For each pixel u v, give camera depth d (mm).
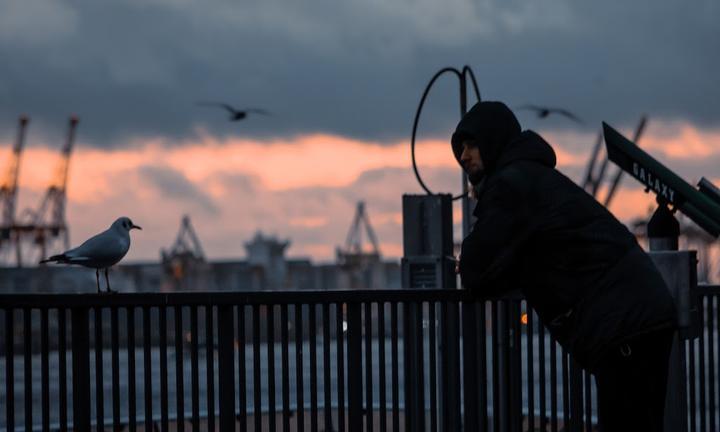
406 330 8305
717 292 11102
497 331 9016
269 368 7719
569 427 9227
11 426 6672
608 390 6738
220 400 7422
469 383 8609
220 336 7457
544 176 6836
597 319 6621
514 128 7121
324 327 7961
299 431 7816
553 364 9109
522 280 6984
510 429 8945
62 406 6867
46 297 6785
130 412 7059
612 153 9484
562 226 6707
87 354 6941
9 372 6684
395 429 8234
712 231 9195
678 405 9625
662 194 9281
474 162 7184
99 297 6934
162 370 7230
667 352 6781
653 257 8883
